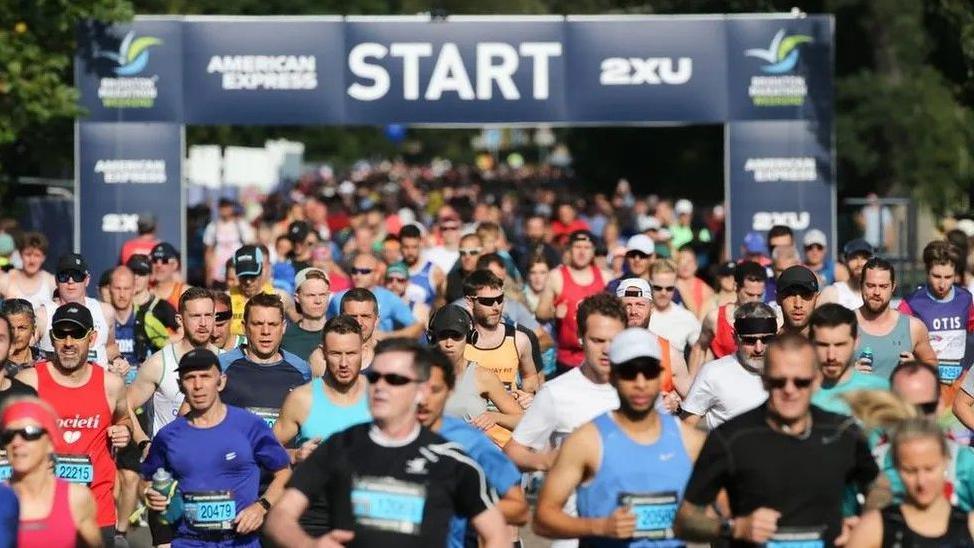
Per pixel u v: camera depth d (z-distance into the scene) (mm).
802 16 42656
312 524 16703
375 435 13234
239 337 24766
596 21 42469
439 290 34438
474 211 53188
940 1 50219
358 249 41000
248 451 17984
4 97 39500
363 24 42344
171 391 21453
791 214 42938
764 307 18688
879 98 56844
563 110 42469
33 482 15109
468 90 42406
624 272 31516
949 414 18438
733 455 13852
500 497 14508
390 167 165250
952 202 56469
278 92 42406
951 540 13523
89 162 42438
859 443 14047
